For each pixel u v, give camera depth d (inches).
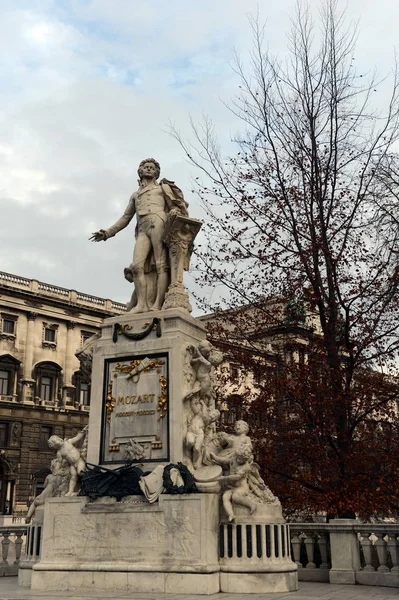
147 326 440.1
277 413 719.1
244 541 370.9
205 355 437.4
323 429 695.1
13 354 2226.9
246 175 792.3
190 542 363.3
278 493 668.1
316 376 706.2
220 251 792.3
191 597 337.4
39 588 384.2
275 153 793.6
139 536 376.8
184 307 451.8
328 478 667.4
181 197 493.7
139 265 472.4
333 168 773.3
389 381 715.4
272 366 747.4
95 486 405.1
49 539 400.5
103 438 428.5
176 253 464.1
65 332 2394.2
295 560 475.2
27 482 2143.2
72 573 381.4
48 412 2251.5
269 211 781.9
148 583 361.7
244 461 391.9
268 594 354.3
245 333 784.9
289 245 775.1
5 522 1304.1
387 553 436.5
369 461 668.7
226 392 797.2
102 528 388.5
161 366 427.5
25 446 2169.0
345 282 743.7
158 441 410.9
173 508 372.8
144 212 483.5
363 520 657.0
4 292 2233.0
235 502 382.3
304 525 470.0
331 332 722.8
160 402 417.4
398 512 725.3
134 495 395.5
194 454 402.0
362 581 431.2
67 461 430.6
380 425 707.4
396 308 717.9
